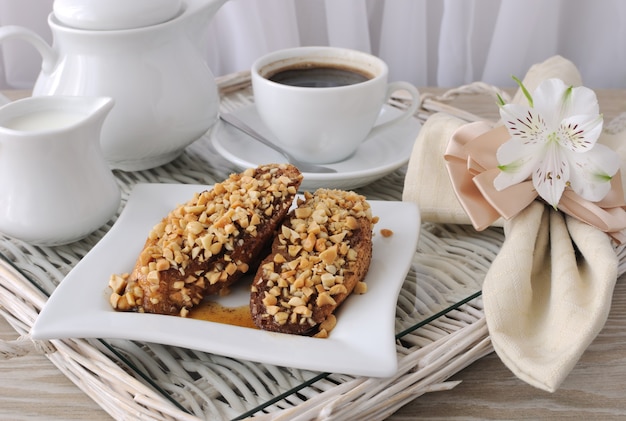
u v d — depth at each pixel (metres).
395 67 0.96
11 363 0.45
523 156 0.47
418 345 0.43
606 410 0.42
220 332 0.40
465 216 0.51
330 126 0.55
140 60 0.53
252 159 0.57
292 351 0.39
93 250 0.46
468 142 0.49
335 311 0.42
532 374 0.40
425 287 0.46
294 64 0.61
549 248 0.47
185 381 0.41
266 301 0.41
